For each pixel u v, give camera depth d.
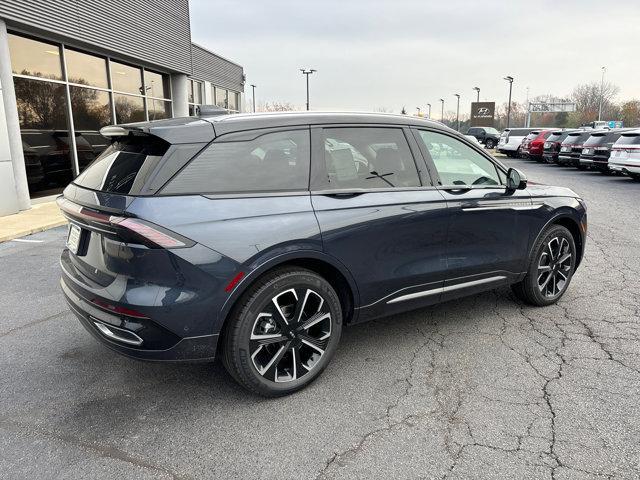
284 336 2.83
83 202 2.68
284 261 2.74
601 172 17.73
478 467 2.26
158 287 2.43
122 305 2.44
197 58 18.73
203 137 2.65
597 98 75.00
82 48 11.26
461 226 3.52
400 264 3.24
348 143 3.14
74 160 10.95
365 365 3.27
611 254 6.19
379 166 3.23
